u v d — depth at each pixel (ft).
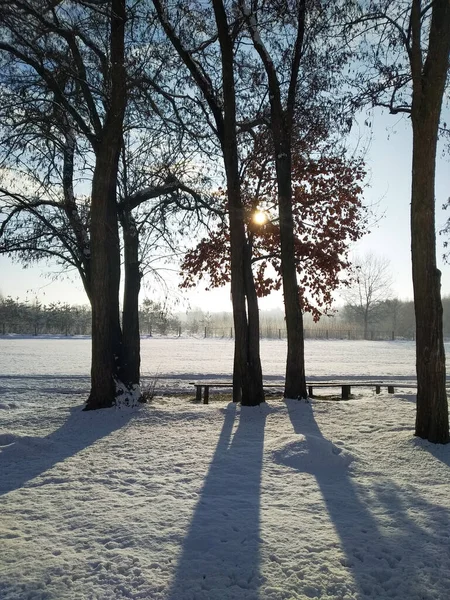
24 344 119.96
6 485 20.02
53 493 19.03
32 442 25.30
